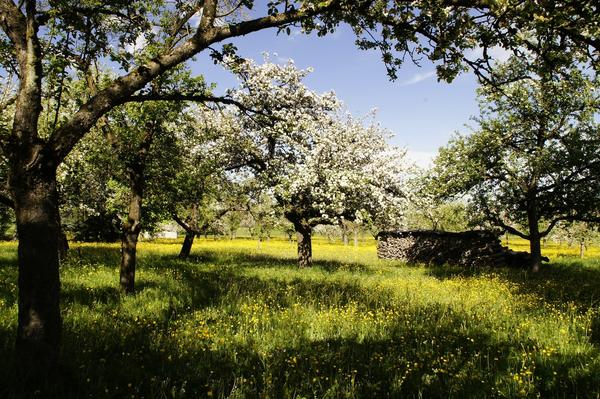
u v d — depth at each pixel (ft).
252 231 79.61
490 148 70.33
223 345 22.74
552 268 82.53
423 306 35.55
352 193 66.44
